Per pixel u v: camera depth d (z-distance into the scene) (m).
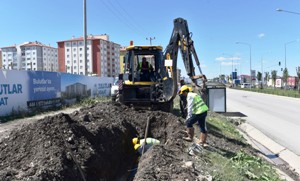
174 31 11.95
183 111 13.12
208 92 19.84
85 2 28.12
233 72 101.62
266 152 10.95
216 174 6.34
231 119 17.19
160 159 6.46
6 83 14.64
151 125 10.71
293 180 7.78
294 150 11.04
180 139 8.63
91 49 110.06
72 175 5.93
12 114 14.84
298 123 17.11
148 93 13.12
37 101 17.16
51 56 122.00
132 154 9.83
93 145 7.38
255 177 6.93
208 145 8.92
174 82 12.41
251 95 47.16
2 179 5.18
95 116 9.55
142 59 13.64
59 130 6.86
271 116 19.97
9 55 118.19
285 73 75.56
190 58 11.38
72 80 21.95
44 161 5.79
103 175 7.22
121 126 9.48
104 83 29.67
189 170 6.14
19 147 6.29
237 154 8.30
